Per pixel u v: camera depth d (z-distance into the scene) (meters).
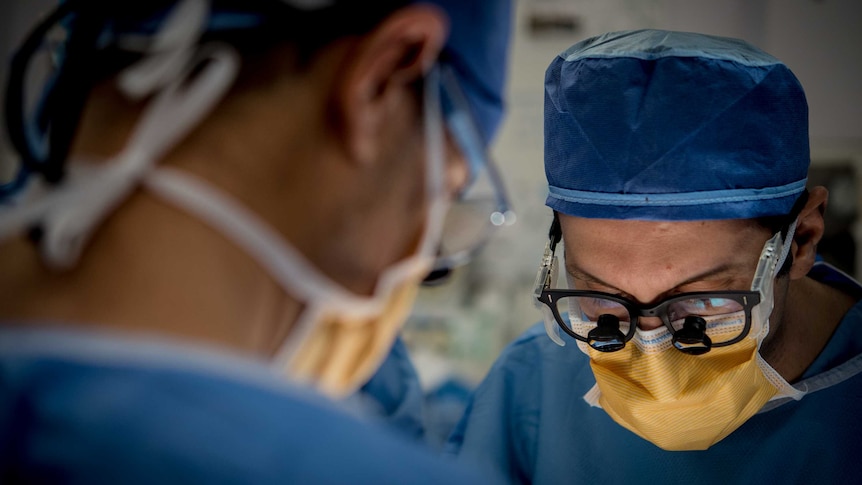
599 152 1.10
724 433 1.17
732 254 1.08
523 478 1.34
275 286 0.55
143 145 0.52
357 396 1.19
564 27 2.27
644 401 1.14
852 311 1.23
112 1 0.59
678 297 1.08
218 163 0.54
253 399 0.49
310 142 0.56
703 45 1.10
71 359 0.48
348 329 0.61
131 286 0.50
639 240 1.08
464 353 2.21
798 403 1.20
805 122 1.12
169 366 0.48
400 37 0.56
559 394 1.34
